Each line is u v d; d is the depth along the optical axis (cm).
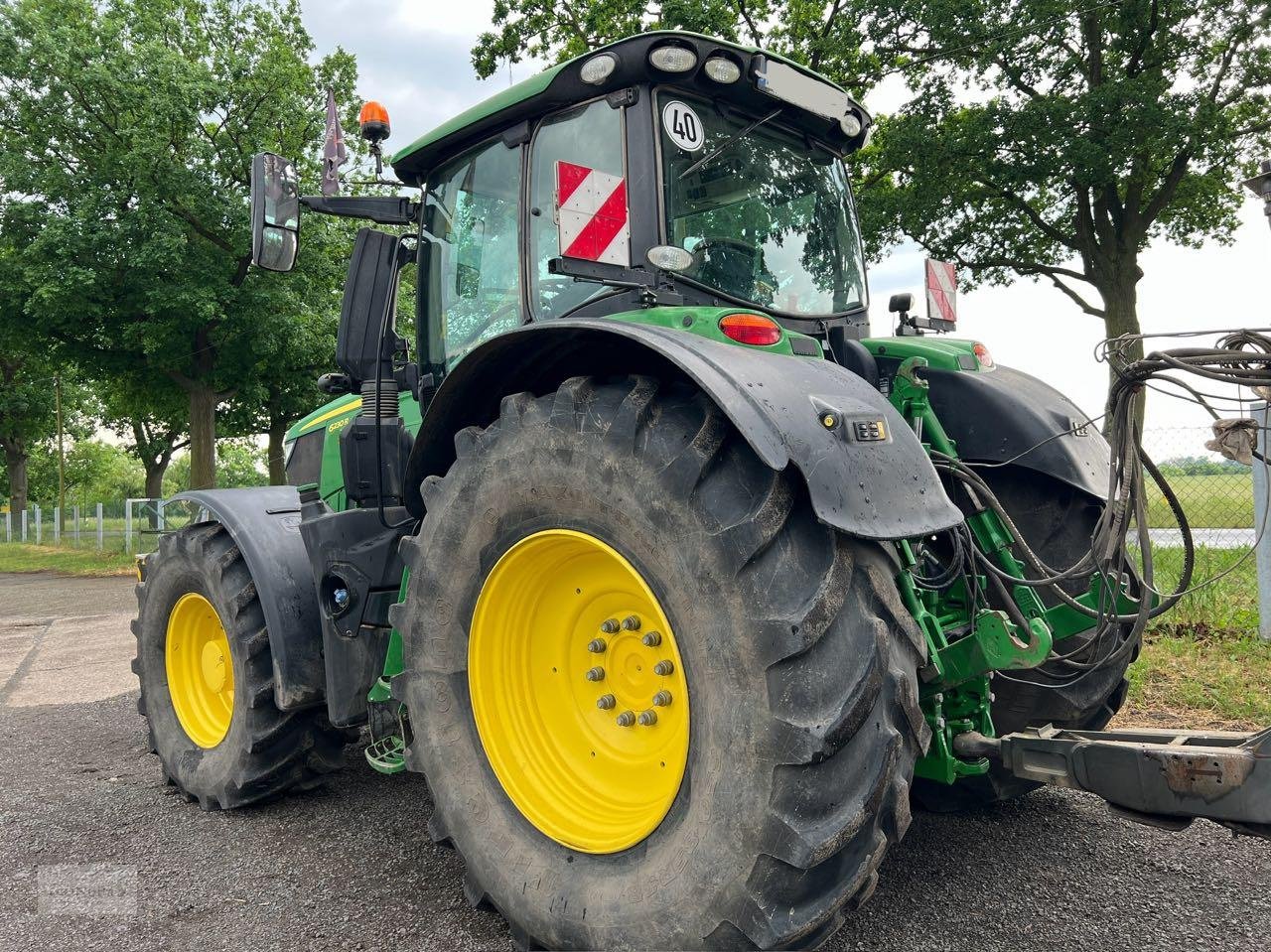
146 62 1864
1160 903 248
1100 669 302
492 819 239
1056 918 240
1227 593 579
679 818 202
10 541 3509
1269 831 190
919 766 244
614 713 239
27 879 292
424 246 341
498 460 238
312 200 333
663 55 259
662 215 262
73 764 439
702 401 213
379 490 313
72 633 954
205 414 2098
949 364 308
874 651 186
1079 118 1530
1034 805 327
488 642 248
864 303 339
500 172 309
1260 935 229
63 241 1797
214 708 390
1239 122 1708
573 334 231
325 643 315
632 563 212
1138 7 1581
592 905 211
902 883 265
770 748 183
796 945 187
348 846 317
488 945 240
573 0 1705
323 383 404
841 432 200
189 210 1883
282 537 359
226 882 286
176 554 389
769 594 187
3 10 1856
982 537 272
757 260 292
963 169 1623
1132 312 1730
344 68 2152
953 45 1546
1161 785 203
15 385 3528
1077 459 293
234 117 1958
